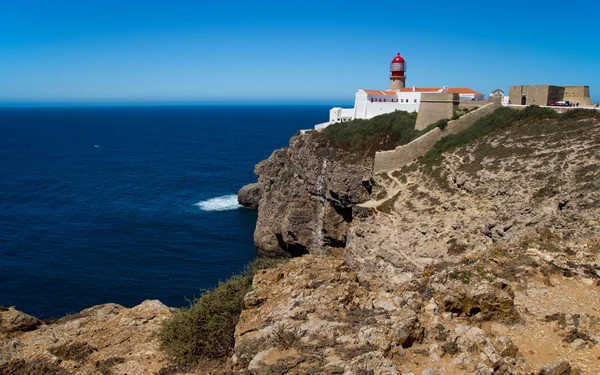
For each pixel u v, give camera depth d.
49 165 131.88
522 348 13.93
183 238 66.25
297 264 20.08
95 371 16.12
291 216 61.62
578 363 13.12
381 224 43.56
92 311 23.19
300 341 14.02
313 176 61.06
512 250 21.17
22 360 16.73
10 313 20.61
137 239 65.06
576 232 30.53
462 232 37.69
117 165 132.50
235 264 57.59
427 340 13.91
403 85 90.38
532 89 63.00
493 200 38.88
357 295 17.09
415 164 51.69
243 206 83.06
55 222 72.56
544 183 37.12
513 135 47.53
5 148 173.25
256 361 13.23
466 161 46.47
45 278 51.19
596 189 33.66
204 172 120.00
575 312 15.77
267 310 16.52
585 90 62.53
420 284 19.12
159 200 88.31
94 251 59.88
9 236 65.25
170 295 48.00
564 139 42.56
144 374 16.34
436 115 59.66
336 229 58.44
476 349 13.32
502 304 15.38
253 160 141.62
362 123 66.19
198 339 17.81
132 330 19.98
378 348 13.09
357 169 56.06
